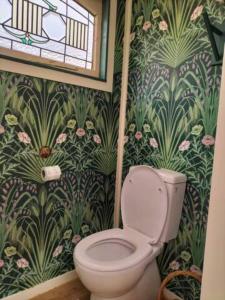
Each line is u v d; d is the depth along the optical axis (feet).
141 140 5.69
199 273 4.66
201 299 1.99
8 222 4.66
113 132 6.28
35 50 4.95
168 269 5.19
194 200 4.74
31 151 4.83
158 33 5.24
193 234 4.76
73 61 5.60
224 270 1.83
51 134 5.09
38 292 5.24
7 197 4.60
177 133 4.97
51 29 5.16
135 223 5.21
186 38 4.75
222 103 1.85
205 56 4.46
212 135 4.42
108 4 5.88
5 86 4.37
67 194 5.52
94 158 5.97
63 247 5.58
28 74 4.62
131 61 5.84
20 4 4.67
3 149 4.47
